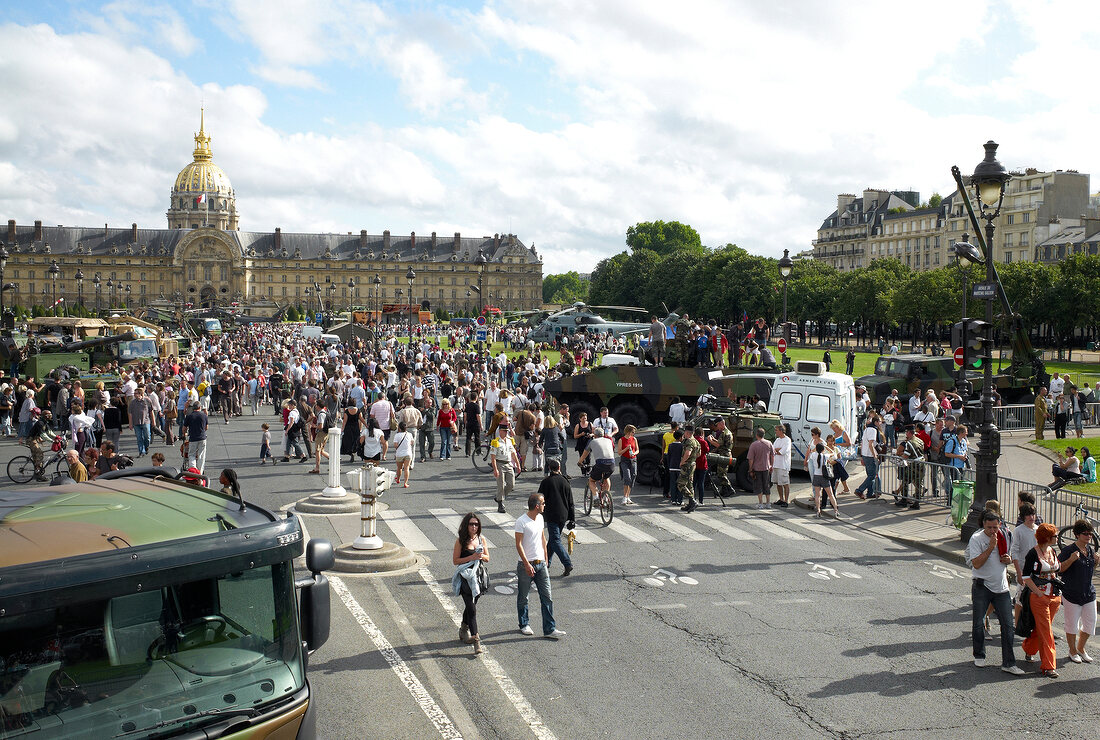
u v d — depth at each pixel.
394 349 68.94
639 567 16.06
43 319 52.31
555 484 15.30
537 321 114.12
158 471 8.56
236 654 5.96
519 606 12.34
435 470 26.14
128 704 5.45
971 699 10.41
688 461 21.23
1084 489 22.08
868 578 15.73
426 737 9.14
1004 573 11.52
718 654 11.72
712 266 128.25
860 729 9.54
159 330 59.81
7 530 5.95
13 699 5.09
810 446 21.27
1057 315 82.19
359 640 11.99
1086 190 131.88
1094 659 11.82
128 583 5.51
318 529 18.33
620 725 9.51
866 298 108.12
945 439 22.11
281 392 41.09
